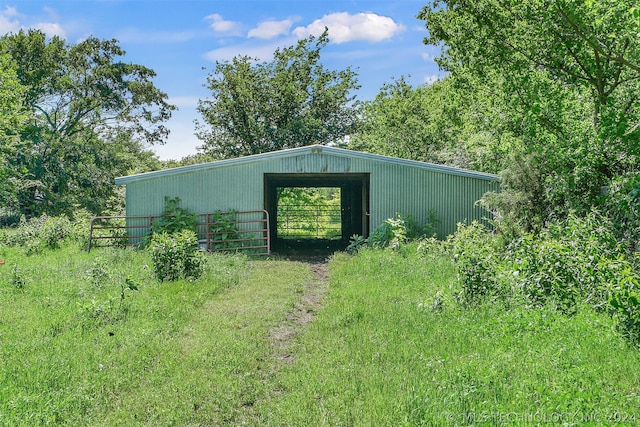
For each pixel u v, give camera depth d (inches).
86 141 1531.7
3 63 1005.8
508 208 466.0
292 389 210.8
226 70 1342.3
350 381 211.3
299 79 1412.4
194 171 668.7
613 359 204.8
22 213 1248.8
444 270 431.2
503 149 614.9
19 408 186.2
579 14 471.5
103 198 1453.0
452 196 676.7
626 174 376.8
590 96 537.0
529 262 302.7
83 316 307.7
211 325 302.5
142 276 434.9
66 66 1481.3
